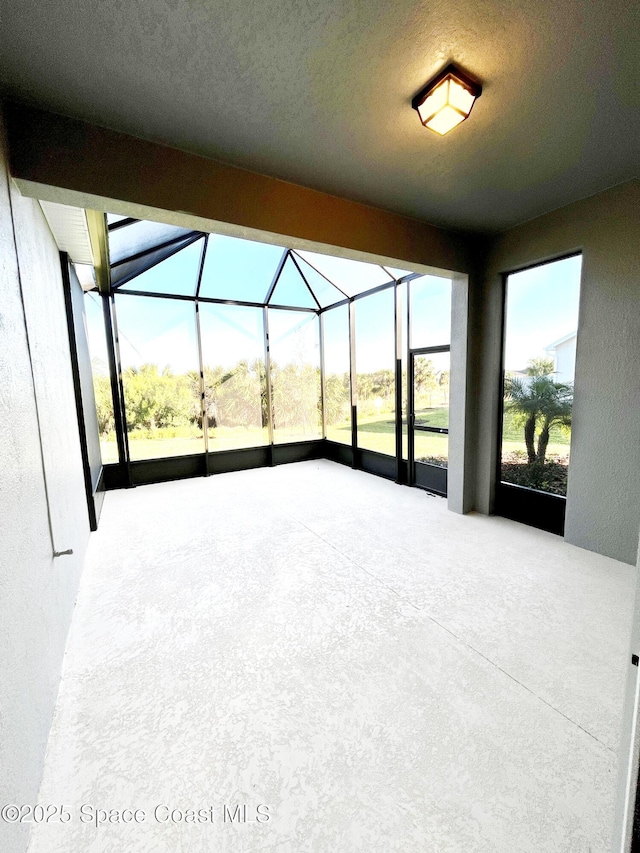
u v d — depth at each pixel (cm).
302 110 184
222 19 136
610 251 273
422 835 117
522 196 280
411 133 204
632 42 147
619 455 281
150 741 150
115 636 213
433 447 480
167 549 326
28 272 201
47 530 186
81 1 127
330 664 189
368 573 278
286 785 133
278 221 252
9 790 110
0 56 148
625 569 275
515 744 145
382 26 140
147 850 115
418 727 153
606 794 127
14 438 146
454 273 359
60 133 184
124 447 542
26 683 134
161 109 182
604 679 175
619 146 218
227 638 210
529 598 240
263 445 664
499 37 145
